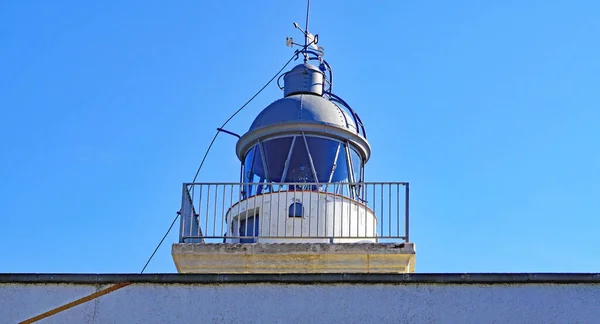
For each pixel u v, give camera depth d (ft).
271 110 77.97
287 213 72.08
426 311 54.03
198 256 66.80
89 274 54.90
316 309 54.24
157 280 54.80
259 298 54.44
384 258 66.44
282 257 66.64
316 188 73.82
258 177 76.59
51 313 54.24
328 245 66.69
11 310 54.24
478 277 54.39
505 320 53.78
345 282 54.60
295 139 76.23
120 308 54.39
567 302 53.93
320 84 81.41
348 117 79.00
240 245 67.00
